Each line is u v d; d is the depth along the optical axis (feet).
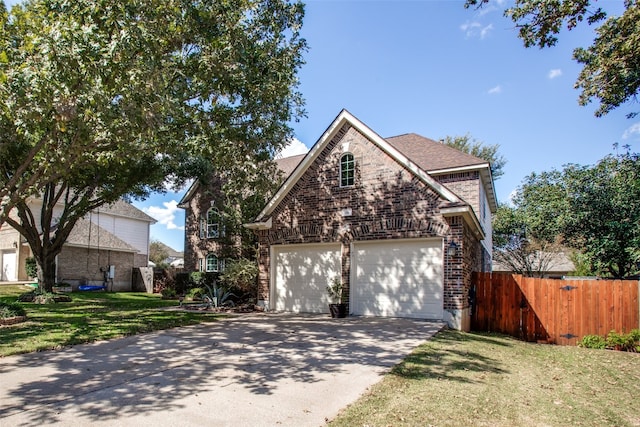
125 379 20.22
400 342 29.60
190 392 18.47
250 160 45.75
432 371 22.79
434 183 39.65
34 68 23.00
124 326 34.17
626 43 29.94
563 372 26.68
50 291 59.06
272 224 50.19
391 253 42.42
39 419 15.19
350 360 24.43
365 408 16.78
